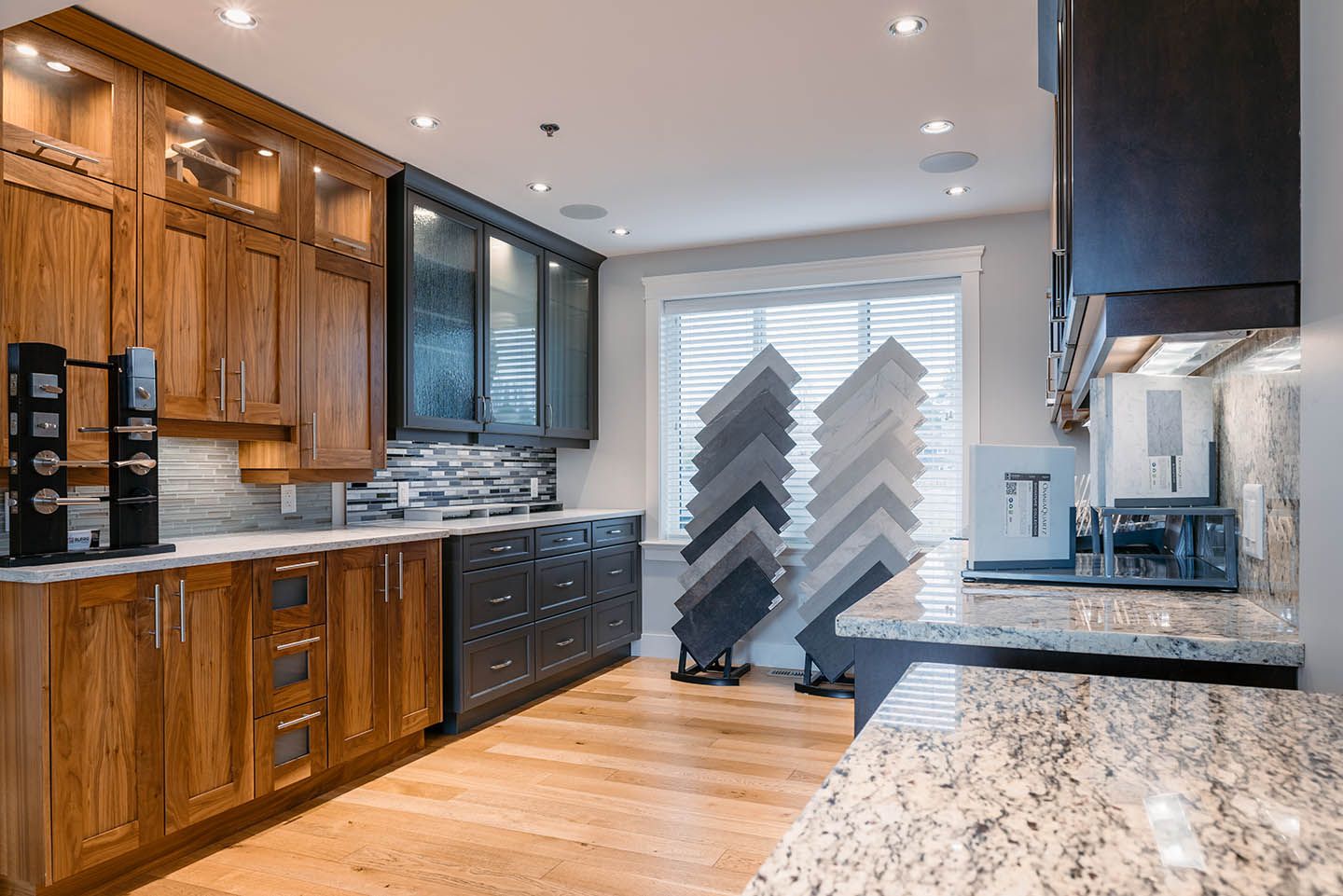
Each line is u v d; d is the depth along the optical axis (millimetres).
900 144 3617
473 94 3135
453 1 2502
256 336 3160
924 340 4820
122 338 2715
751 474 4797
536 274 4852
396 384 3867
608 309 5473
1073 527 2064
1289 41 1229
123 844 2432
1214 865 506
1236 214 1244
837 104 3230
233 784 2752
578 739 3736
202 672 2660
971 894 469
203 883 2467
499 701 4137
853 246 4910
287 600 2969
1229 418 1865
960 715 858
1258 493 1629
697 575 4789
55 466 2469
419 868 2557
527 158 3764
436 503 4617
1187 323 1268
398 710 3451
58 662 2287
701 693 4488
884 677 1573
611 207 4453
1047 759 716
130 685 2455
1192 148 1254
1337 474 1099
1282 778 667
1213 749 744
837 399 4684
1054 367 2619
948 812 595
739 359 5207
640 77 3004
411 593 3539
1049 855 521
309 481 3465
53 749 2271
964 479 4660
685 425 5324
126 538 2643
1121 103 1277
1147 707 892
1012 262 4605
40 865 2252
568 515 4750
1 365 2424
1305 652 1286
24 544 2408
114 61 2691
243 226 3117
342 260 3543
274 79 3006
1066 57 1433
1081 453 4477
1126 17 1276
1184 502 1957
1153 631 1411
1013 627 1471
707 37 2730
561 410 5082
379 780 3268
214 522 3430
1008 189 4207
